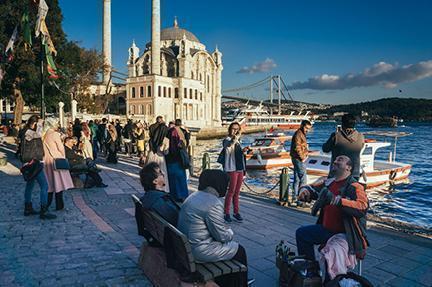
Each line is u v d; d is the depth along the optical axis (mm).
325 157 21469
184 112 88375
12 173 14375
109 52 90562
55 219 7770
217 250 3977
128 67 97938
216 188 4062
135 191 11219
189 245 3627
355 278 3676
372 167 20828
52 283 4645
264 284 4906
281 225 7828
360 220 4086
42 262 5355
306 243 4543
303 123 9805
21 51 35094
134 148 23312
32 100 42438
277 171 28641
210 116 103750
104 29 89938
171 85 85625
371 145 20562
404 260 5820
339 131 6008
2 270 5039
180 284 3848
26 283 4633
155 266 4613
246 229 7488
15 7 34938
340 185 4312
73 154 11539
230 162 7922
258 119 125500
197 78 96875
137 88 84000
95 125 20047
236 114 126000
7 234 6688
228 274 4082
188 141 14945
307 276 3984
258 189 14398
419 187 21641
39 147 7754
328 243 4102
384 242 6723
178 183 9195
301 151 9719
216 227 3947
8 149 25062
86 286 4566
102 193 10844
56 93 40812
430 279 5109
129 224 7559
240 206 9734
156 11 81812
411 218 15047
